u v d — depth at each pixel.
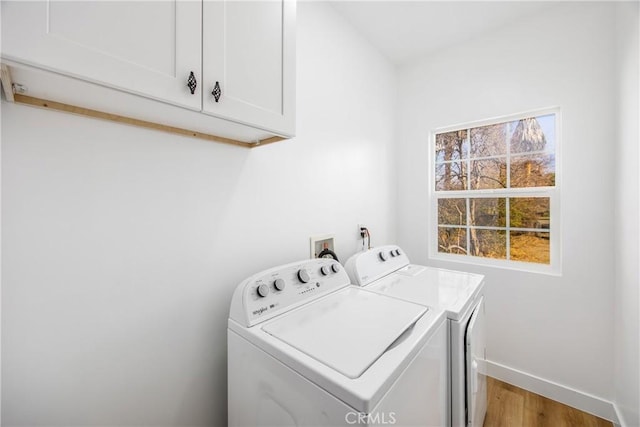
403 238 2.58
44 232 0.78
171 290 1.05
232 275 1.25
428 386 0.91
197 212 1.12
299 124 1.58
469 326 1.17
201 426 1.14
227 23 0.86
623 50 1.49
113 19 0.64
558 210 1.91
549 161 1.94
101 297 0.88
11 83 0.64
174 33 0.74
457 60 2.24
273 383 0.83
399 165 2.59
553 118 1.92
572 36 1.77
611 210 1.66
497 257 2.17
